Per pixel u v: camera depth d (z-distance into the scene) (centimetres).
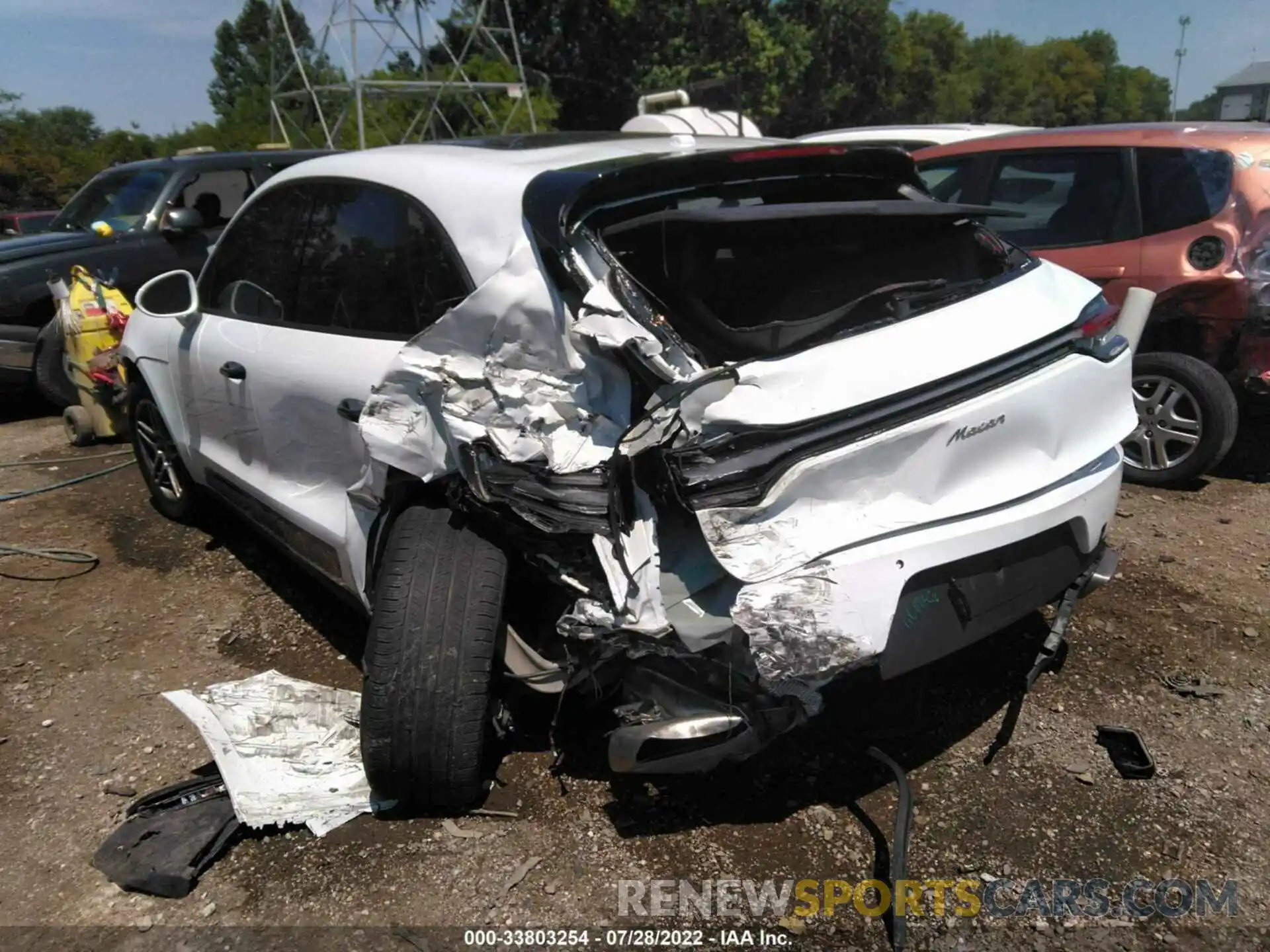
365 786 290
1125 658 349
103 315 647
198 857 265
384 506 291
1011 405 260
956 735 308
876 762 295
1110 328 308
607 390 244
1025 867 257
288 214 369
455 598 261
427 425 264
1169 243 500
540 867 261
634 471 232
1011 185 570
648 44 2605
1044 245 545
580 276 249
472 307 258
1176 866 256
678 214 254
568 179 267
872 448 238
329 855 268
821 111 3094
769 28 2583
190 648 388
